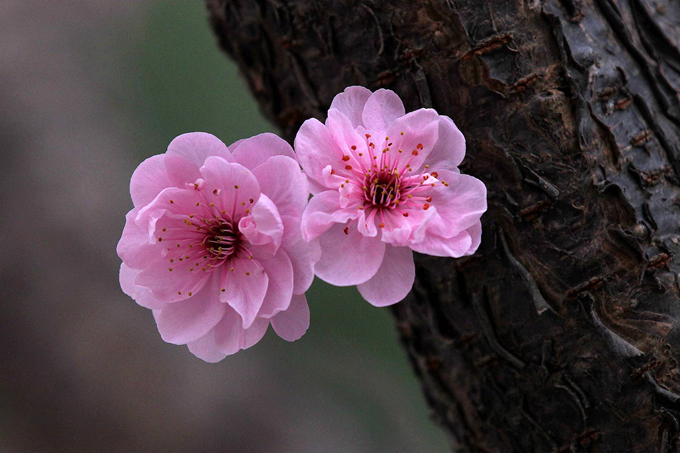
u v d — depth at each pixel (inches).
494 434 23.4
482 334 23.0
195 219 22.5
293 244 22.3
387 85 22.9
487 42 22.6
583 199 22.6
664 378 22.6
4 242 41.1
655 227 22.6
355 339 40.0
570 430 22.9
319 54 23.2
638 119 22.8
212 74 40.6
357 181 22.5
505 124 22.6
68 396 39.6
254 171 22.3
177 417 40.0
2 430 38.7
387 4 22.7
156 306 22.6
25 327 39.9
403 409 40.4
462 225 22.3
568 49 22.6
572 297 22.6
